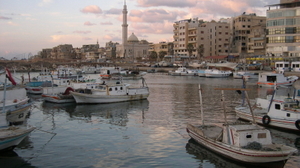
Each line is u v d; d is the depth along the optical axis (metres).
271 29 101.50
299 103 28.97
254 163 18.84
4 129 23.02
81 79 67.50
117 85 46.09
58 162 20.16
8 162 20.17
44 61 168.62
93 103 44.12
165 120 32.53
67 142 24.48
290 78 70.12
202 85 74.31
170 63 147.50
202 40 145.00
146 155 21.34
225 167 19.27
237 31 142.62
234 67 108.25
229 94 55.41
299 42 95.69
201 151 22.06
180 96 53.09
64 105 43.19
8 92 35.16
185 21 159.00
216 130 24.45
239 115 32.09
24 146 23.44
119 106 42.22
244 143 19.62
